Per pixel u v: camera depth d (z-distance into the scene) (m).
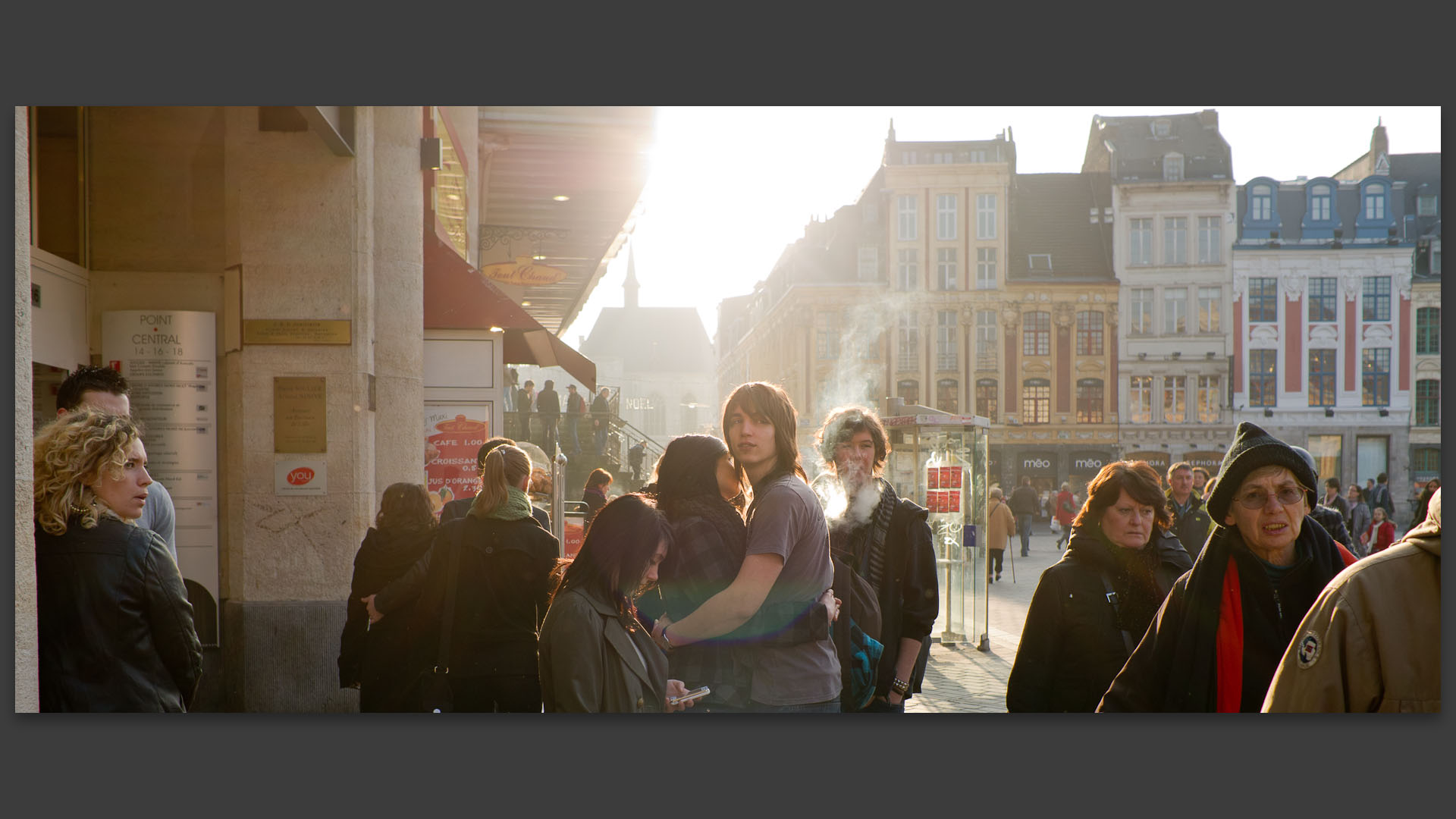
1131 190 55.97
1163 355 55.47
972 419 10.85
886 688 4.04
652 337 121.56
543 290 26.62
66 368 6.83
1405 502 51.50
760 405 3.39
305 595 6.98
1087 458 55.91
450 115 11.32
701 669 3.31
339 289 7.09
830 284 58.56
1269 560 3.16
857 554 4.07
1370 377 53.41
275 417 7.03
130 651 3.24
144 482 3.38
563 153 16.56
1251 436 3.15
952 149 57.81
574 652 3.25
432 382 9.36
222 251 7.20
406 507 5.05
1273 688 2.60
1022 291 56.81
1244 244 54.47
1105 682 3.61
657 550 3.24
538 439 22.22
